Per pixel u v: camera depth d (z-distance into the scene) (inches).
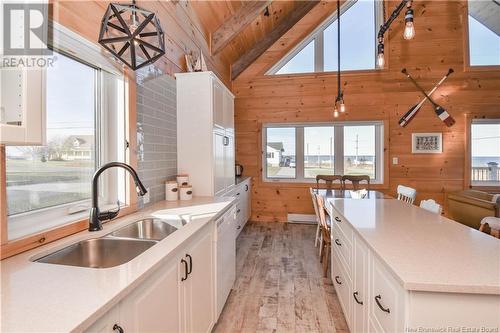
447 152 172.4
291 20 181.2
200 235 63.2
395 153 176.7
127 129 74.4
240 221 156.8
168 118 99.3
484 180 173.2
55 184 58.2
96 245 54.8
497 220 68.8
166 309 45.8
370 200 97.3
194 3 121.4
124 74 73.4
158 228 73.2
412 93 174.9
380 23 179.0
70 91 61.7
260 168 193.6
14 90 35.2
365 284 54.0
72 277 35.7
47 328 25.2
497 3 169.6
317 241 139.6
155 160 90.3
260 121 192.1
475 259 41.6
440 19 171.6
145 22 54.6
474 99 169.9
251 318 80.5
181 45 110.8
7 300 30.0
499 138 170.6
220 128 115.0
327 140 188.9
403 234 54.9
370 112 179.0
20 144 36.4
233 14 144.6
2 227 41.3
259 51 186.7
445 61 171.8
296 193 190.5
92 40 61.1
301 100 187.3
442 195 173.3
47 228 50.5
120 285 33.4
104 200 72.2
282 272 111.8
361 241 56.7
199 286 61.8
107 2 65.8
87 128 67.2
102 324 30.6
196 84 103.7
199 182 104.5
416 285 34.2
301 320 79.5
